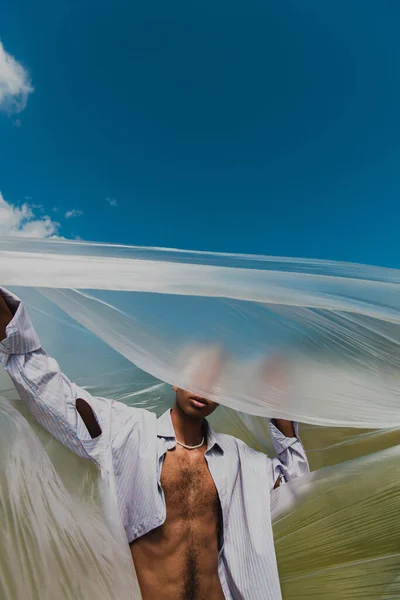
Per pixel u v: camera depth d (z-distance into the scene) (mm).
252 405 969
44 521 697
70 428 791
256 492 1069
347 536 987
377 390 964
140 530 940
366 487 991
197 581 941
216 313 919
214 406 1065
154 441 1038
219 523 1042
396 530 973
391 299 990
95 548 715
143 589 915
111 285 809
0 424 752
